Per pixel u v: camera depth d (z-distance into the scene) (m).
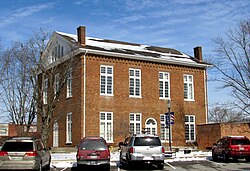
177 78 41.66
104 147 20.64
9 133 34.25
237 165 23.69
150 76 39.84
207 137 37.47
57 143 39.53
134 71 38.94
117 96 37.34
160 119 39.72
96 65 36.56
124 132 37.06
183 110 41.34
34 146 18.64
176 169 21.66
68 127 37.66
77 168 22.55
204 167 22.66
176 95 41.25
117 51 38.44
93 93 35.97
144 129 37.88
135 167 22.81
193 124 41.88
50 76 35.41
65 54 37.47
